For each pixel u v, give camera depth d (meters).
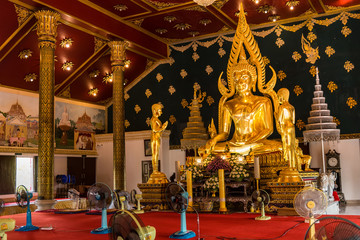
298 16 14.23
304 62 14.24
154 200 9.12
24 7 11.05
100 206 6.15
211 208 8.27
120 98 13.48
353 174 13.55
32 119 14.87
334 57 13.88
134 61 16.09
